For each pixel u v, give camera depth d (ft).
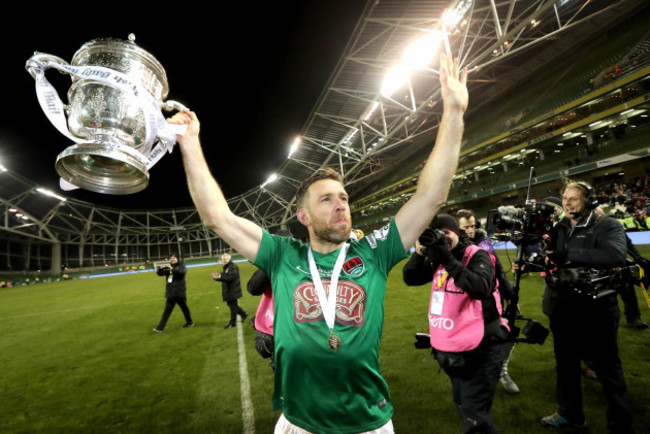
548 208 5.73
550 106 72.69
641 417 7.15
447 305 5.94
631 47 61.31
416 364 11.47
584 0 65.36
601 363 6.36
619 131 62.44
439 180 3.89
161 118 3.05
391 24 41.01
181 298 19.83
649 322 12.64
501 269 7.55
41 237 122.31
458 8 40.52
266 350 7.64
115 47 3.21
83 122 3.14
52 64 2.89
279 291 3.78
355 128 73.10
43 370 14.02
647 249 27.71
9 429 9.24
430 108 87.92
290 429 3.51
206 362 13.57
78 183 3.24
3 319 28.35
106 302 34.14
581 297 6.32
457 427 7.62
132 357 14.93
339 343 3.35
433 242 5.32
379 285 3.77
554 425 7.18
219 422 8.86
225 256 19.34
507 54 39.99
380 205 142.20
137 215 164.55
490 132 88.12
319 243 4.01
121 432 8.71
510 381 8.86
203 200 3.72
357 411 3.35
